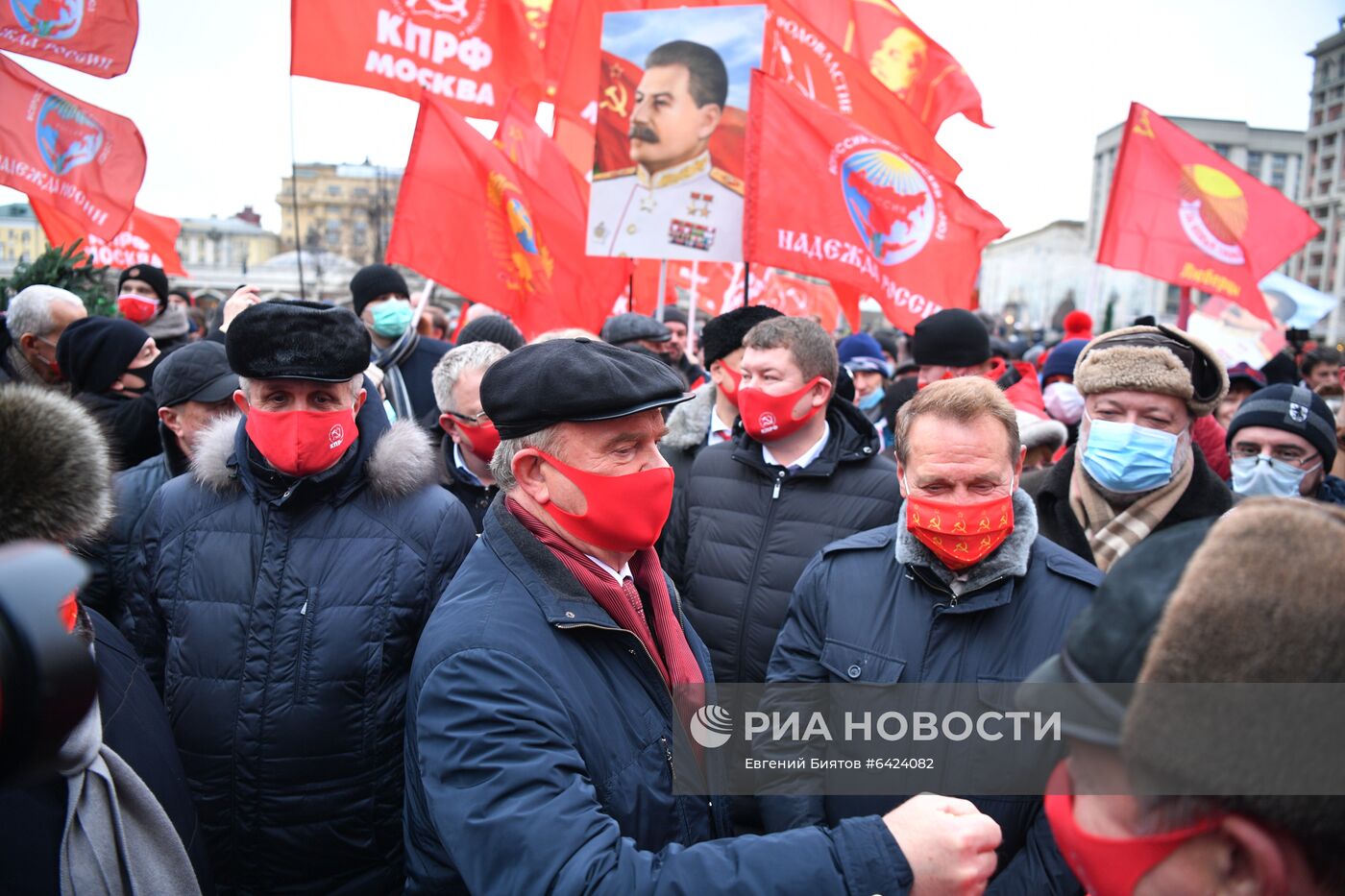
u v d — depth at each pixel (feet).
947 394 6.23
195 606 7.00
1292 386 9.68
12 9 13.79
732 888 3.86
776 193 13.23
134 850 4.58
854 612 6.56
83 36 14.21
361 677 6.88
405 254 14.56
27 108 14.83
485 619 4.79
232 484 7.34
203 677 6.86
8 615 1.95
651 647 5.41
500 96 16.85
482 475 10.23
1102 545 8.18
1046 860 5.45
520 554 5.21
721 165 13.44
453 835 4.18
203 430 7.70
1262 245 16.98
